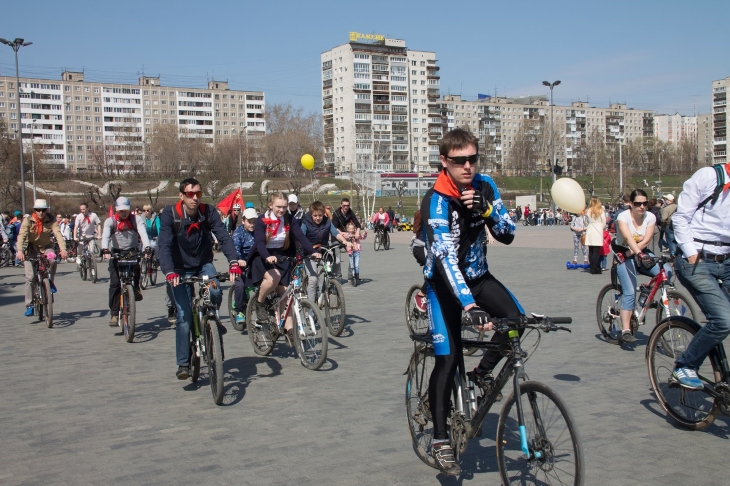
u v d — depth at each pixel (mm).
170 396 6270
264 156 113250
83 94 150875
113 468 4453
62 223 29625
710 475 4141
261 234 7711
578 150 145750
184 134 153750
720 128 133750
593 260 16047
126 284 9477
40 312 11117
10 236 26156
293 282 7543
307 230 10805
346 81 137000
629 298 7551
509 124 164625
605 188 90500
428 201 3852
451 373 3992
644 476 4125
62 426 5391
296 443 4863
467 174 3750
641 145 139000
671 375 5059
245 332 9742
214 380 6012
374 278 17031
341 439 4926
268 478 4223
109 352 8477
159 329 10211
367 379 6672
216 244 29141
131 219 10039
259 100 167875
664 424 5105
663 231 14477
